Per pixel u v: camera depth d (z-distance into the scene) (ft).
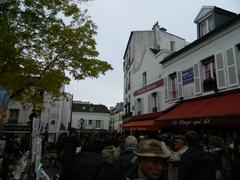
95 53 35.70
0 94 11.70
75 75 35.47
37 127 14.46
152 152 6.73
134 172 10.37
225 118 29.35
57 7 29.07
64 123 144.46
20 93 36.73
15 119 91.76
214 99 40.09
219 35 41.42
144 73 72.18
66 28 31.83
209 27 49.52
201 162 12.10
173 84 56.03
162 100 58.95
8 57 26.48
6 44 25.07
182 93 50.57
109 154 11.27
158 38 89.25
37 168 12.97
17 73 31.32
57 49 32.68
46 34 29.89
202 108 38.32
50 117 106.11
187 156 12.35
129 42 94.02
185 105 46.68
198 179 11.90
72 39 32.60
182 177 12.17
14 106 92.58
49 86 35.09
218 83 40.86
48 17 28.45
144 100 69.87
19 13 26.40
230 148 21.43
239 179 12.00
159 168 6.81
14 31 26.32
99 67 36.14
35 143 13.70
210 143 17.67
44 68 34.09
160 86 60.39
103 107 220.23
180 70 51.88
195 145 12.79
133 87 81.30
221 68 40.50
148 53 69.72
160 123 45.39
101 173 6.25
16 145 45.60
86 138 24.56
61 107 124.88
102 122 211.41
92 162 6.71
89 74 35.55
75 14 33.14
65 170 6.82
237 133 34.19
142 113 70.33
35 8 27.09
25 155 15.26
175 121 40.63
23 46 29.76
